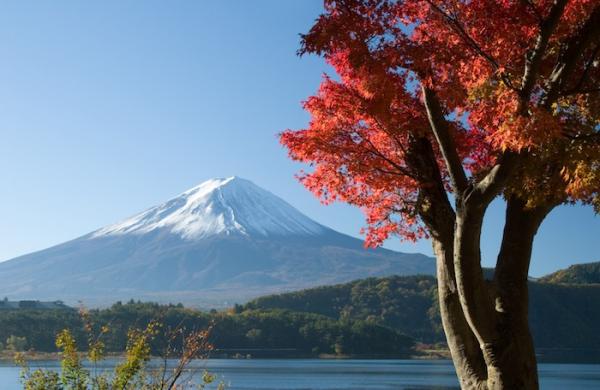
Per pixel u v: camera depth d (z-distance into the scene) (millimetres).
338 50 9133
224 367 142750
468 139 10586
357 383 104875
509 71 8984
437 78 8648
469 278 8570
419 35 8938
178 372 9664
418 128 9672
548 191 9156
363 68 8375
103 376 9734
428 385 100812
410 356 178125
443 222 9812
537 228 9641
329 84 9867
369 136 10344
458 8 8688
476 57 8758
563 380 104312
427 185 9852
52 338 116812
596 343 181250
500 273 9422
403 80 8805
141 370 9758
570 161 8742
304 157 10430
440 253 9820
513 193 9664
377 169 10141
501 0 8578
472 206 8234
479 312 8727
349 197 10820
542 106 8445
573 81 9719
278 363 157500
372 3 8383
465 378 9414
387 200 10781
